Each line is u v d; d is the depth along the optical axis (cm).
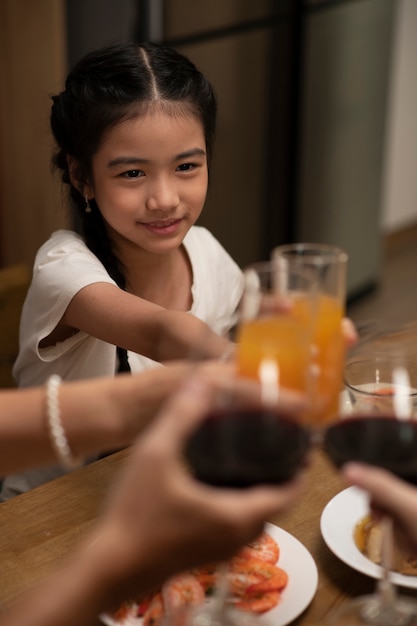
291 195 371
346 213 404
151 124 148
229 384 74
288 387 78
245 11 324
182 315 131
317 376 88
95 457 161
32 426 89
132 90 148
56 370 164
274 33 340
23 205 321
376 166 418
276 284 81
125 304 140
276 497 71
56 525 114
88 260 156
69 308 149
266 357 77
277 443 73
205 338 99
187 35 303
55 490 122
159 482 69
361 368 120
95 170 154
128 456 132
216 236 339
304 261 92
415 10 466
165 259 172
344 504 115
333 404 90
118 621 95
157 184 151
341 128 383
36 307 156
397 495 75
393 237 506
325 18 354
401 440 81
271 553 104
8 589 101
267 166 357
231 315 190
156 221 153
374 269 438
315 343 88
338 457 84
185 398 71
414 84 484
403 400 84
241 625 85
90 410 89
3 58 302
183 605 93
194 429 72
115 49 154
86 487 123
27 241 326
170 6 293
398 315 413
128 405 89
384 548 84
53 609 71
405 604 87
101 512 117
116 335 140
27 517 115
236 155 337
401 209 506
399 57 463
